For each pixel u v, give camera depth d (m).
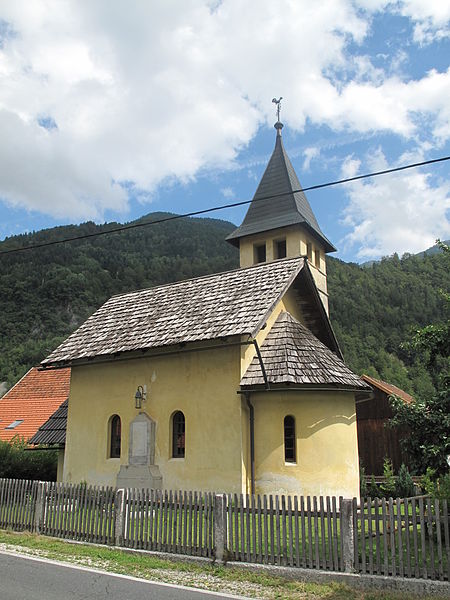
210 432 15.80
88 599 7.40
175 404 16.80
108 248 103.62
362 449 32.09
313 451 15.18
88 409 18.94
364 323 73.38
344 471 15.53
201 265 88.69
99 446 18.27
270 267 18.77
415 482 22.00
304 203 31.75
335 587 8.23
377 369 63.38
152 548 10.43
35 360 59.41
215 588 8.26
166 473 16.39
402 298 82.81
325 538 8.89
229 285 18.81
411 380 61.59
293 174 32.38
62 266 78.44
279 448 15.16
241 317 16.16
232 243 32.41
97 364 19.14
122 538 10.91
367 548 9.77
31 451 23.17
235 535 9.63
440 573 8.05
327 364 16.23
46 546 11.04
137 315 19.94
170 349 17.14
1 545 11.23
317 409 15.55
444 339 12.10
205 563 9.55
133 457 16.97
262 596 7.88
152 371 17.64
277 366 15.68
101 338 19.39
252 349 16.45
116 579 8.59
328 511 8.96
